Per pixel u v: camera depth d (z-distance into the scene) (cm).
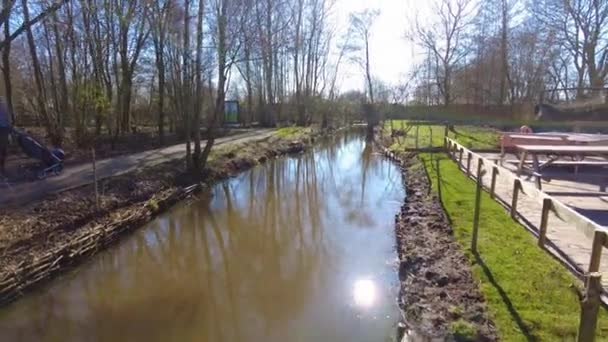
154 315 486
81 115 1331
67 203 712
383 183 1236
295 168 1552
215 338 435
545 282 410
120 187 862
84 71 1316
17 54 1598
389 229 766
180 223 846
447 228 625
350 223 833
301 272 599
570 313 357
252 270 614
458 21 2091
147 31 1561
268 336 435
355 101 3712
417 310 427
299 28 3014
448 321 386
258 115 2942
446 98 2055
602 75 2203
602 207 638
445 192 839
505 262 468
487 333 350
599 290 242
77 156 1200
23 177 884
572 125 1756
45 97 1382
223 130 2170
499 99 2455
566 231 542
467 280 451
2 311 475
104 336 443
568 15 2278
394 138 1972
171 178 1027
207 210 941
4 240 555
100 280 582
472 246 515
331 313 475
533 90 2547
